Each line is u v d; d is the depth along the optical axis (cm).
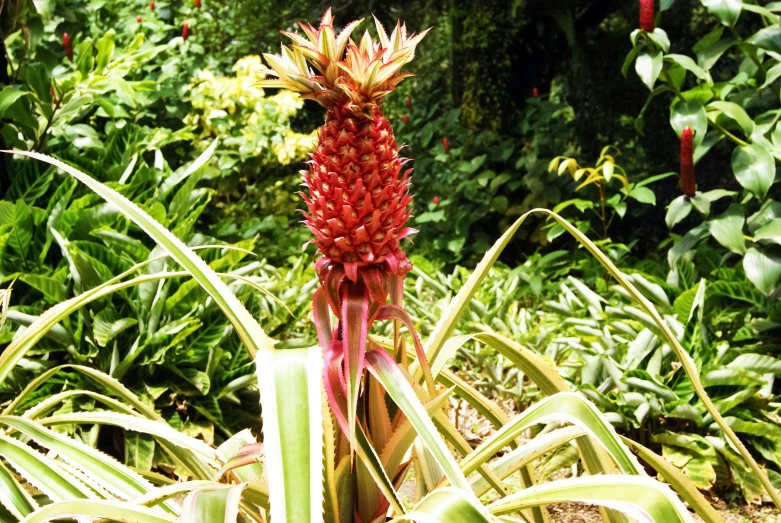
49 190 416
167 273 164
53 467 143
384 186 132
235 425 372
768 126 407
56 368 179
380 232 133
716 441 330
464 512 110
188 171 411
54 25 634
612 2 883
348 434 128
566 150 787
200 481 127
